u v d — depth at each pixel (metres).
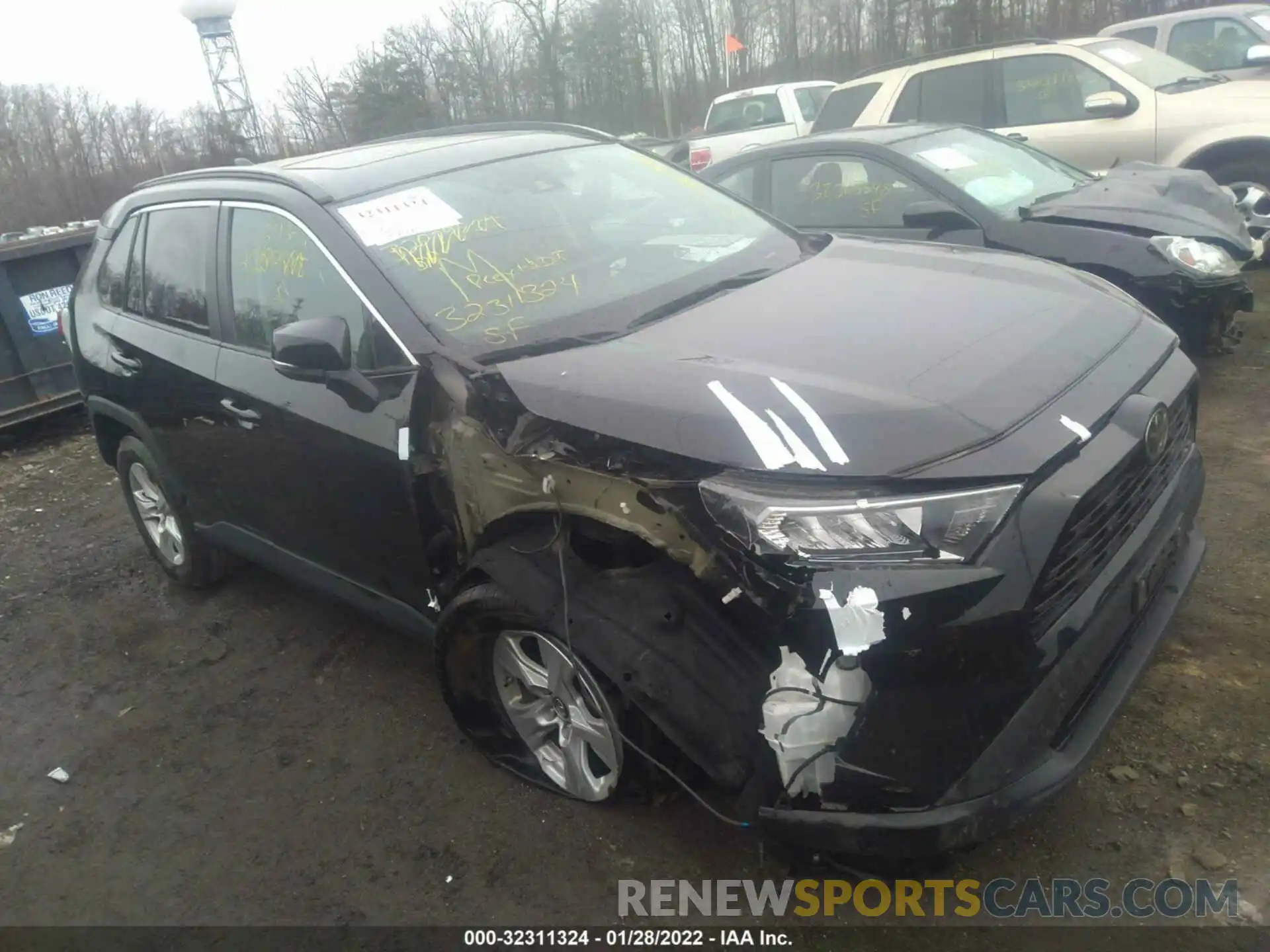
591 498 2.46
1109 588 2.41
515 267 3.24
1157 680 3.14
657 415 2.34
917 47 29.11
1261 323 6.30
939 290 3.03
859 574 2.08
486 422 2.65
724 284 3.28
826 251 3.68
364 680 3.84
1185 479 2.90
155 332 3.99
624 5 29.44
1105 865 2.54
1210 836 2.57
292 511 3.54
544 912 2.64
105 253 4.50
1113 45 8.09
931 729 2.12
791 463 2.15
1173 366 2.85
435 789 3.18
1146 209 5.07
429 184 3.49
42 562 5.27
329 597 3.68
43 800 3.42
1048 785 2.21
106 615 4.64
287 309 3.34
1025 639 2.14
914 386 2.35
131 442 4.50
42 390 7.17
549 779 3.02
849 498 2.11
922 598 2.06
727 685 2.28
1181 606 2.84
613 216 3.67
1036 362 2.51
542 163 3.83
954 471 2.14
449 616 2.92
